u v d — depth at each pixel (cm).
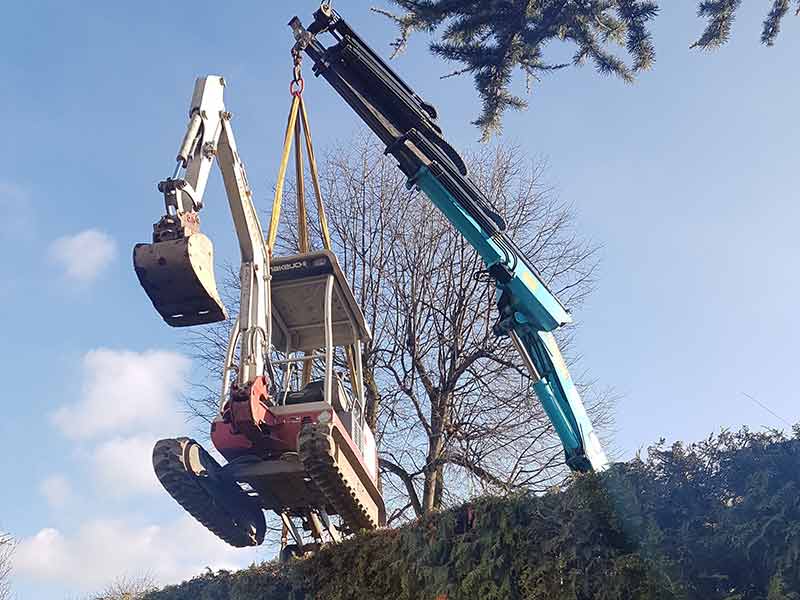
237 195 878
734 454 572
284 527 974
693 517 561
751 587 530
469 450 1736
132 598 841
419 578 641
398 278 1889
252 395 798
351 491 799
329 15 934
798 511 525
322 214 1001
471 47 882
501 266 895
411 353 1834
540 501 614
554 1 853
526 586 586
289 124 944
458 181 902
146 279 706
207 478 807
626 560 553
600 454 901
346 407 919
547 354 912
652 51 874
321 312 972
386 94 930
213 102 852
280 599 726
